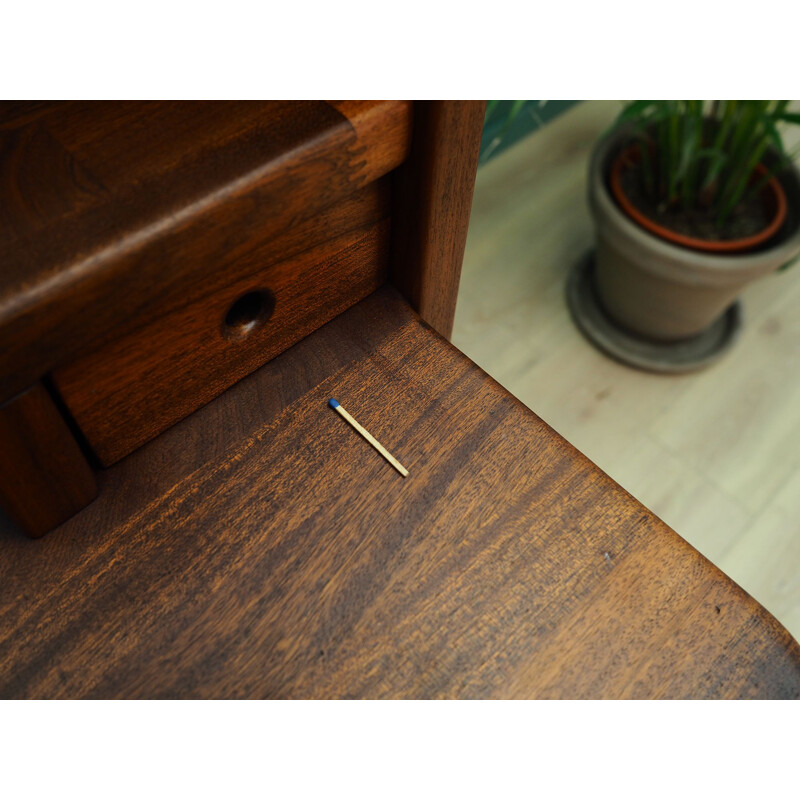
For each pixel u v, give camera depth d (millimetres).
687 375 1282
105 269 363
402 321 555
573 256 1391
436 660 438
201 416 508
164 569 458
